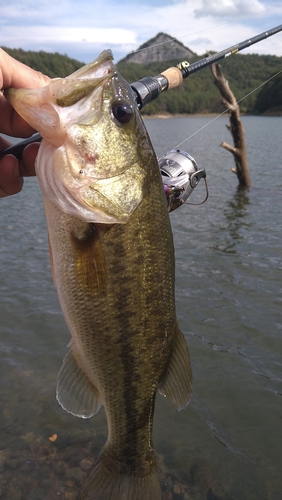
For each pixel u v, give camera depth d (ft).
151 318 0.92
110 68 0.82
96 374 0.94
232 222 4.71
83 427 1.70
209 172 8.52
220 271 3.24
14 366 2.07
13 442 1.60
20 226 4.76
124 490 1.04
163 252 0.90
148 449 1.06
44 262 3.53
